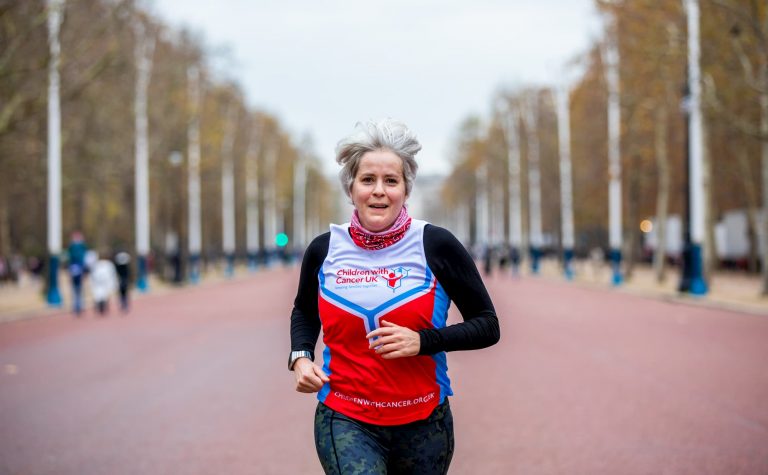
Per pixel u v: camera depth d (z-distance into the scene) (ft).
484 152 246.06
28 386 33.22
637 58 97.19
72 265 72.64
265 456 21.45
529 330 55.11
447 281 10.31
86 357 42.50
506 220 272.31
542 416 26.14
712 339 47.91
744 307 71.15
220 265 232.94
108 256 75.97
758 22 70.28
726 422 24.88
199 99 146.82
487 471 19.75
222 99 156.56
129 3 81.56
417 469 10.32
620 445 22.09
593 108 136.15
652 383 32.24
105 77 89.35
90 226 184.14
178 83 125.59
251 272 216.54
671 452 21.26
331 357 10.50
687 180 88.28
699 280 88.12
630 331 53.36
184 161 135.95
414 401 10.24
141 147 116.98
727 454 21.02
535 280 151.33
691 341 47.03
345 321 10.25
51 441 23.35
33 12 71.92
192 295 107.76
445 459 10.53
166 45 120.98
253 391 31.71
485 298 10.37
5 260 140.97
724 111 76.74
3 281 144.87
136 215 122.83
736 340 47.26
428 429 10.37
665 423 24.81
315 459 21.12
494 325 10.28
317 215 346.33
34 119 88.02
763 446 21.84
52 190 83.35
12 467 20.51
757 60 79.77
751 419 25.27
